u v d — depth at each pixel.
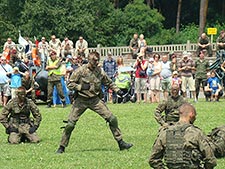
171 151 11.55
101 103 18.91
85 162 17.62
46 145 20.73
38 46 41.22
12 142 21.09
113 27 79.75
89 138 22.34
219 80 37.00
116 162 17.48
